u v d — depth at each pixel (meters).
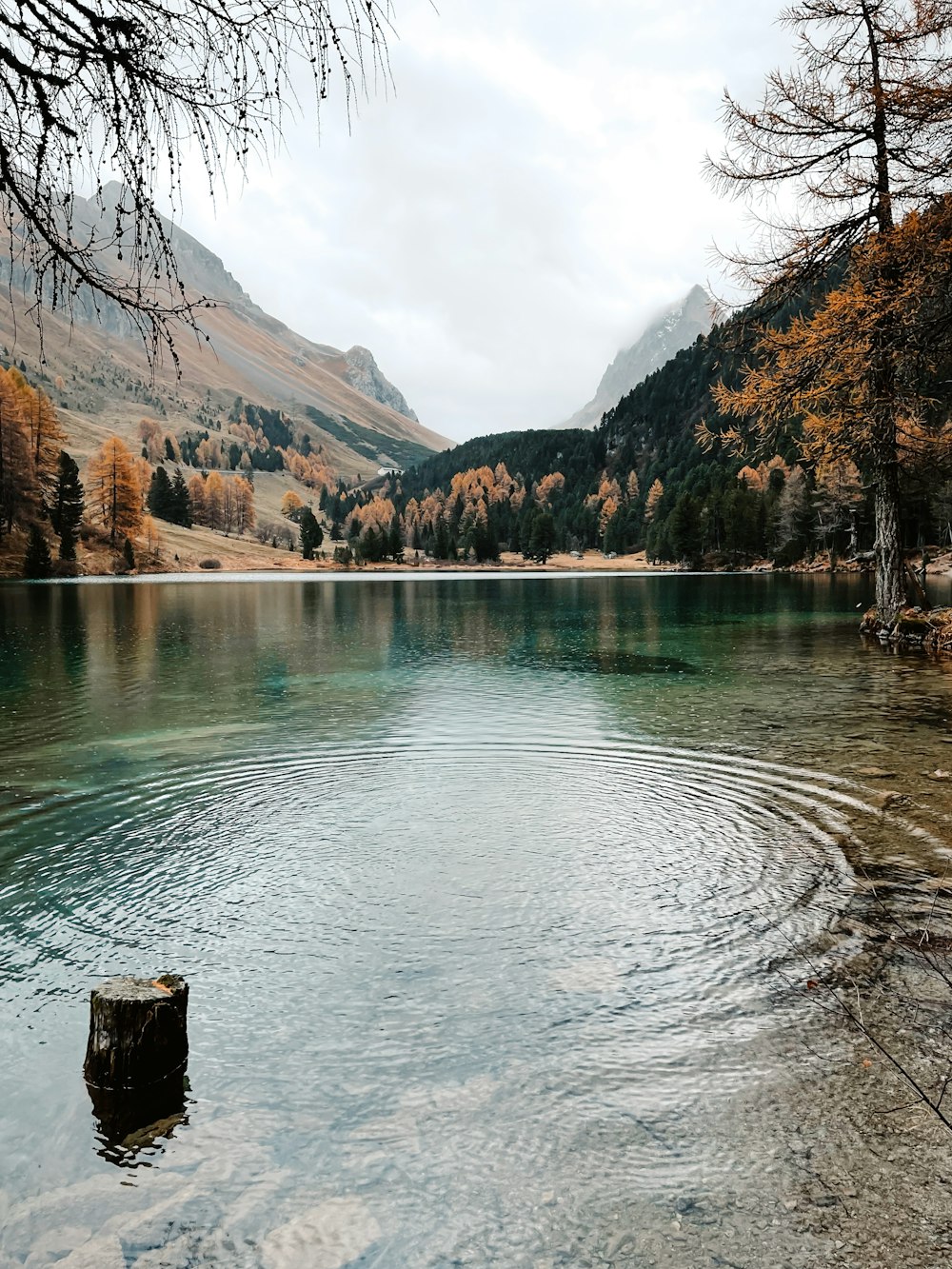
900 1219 3.45
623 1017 5.14
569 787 10.72
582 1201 3.60
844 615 40.56
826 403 18.11
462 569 185.38
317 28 2.58
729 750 12.34
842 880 7.18
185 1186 3.76
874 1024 4.93
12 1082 4.61
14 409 101.62
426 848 8.48
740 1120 4.12
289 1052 4.85
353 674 21.73
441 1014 5.23
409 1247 3.38
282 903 7.10
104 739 13.94
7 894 7.39
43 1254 3.37
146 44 2.71
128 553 117.56
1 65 2.70
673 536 152.88
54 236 2.81
